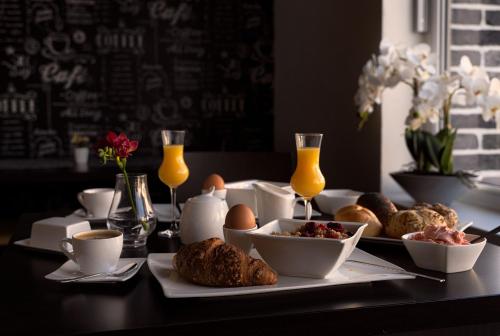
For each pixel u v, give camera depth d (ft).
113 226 4.01
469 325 2.84
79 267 3.31
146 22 11.98
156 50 12.06
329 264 2.97
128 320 2.49
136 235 4.00
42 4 11.60
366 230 3.99
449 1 6.72
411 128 5.83
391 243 3.86
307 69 8.92
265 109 12.42
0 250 8.70
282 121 9.88
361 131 7.52
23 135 11.73
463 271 3.31
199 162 7.30
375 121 7.14
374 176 7.21
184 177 4.89
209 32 12.19
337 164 8.16
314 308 2.63
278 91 10.02
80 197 5.03
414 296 2.81
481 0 6.30
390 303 2.70
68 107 11.87
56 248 3.80
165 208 5.53
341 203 5.01
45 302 2.76
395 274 3.08
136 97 12.07
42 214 5.33
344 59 7.86
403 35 6.98
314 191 4.19
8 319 2.52
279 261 3.06
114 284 3.05
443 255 3.23
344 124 7.95
